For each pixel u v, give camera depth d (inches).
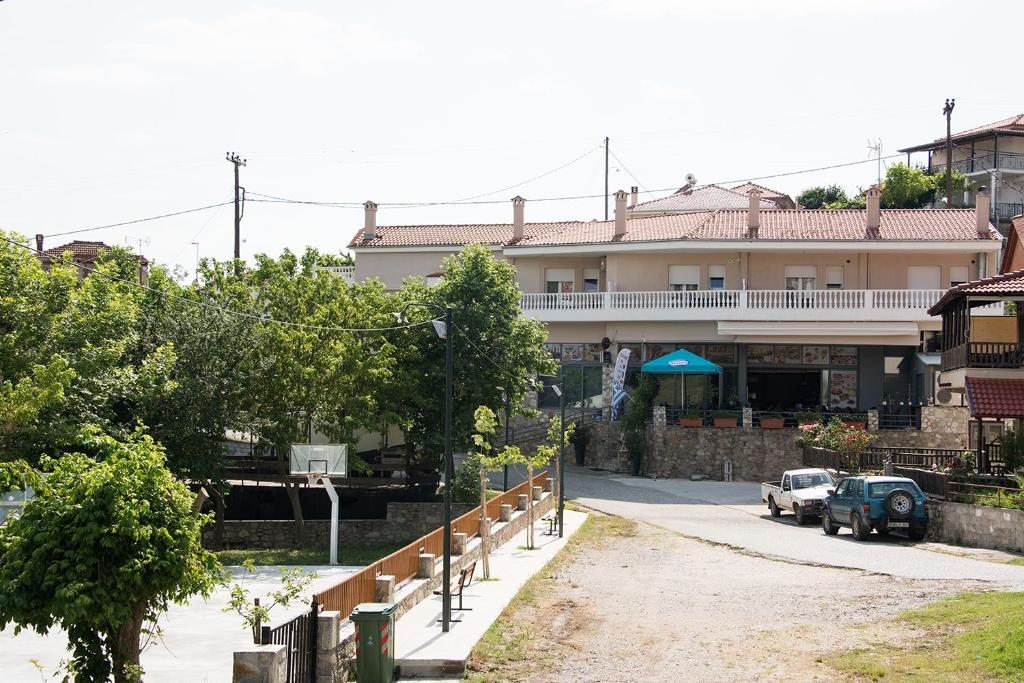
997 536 1101.7
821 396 1983.3
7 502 792.9
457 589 909.2
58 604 442.3
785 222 2090.3
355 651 652.7
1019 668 583.5
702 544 1209.4
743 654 684.7
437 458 1525.6
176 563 469.1
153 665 653.3
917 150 3179.1
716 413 1801.2
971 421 1657.2
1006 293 1373.0
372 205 2466.8
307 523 1392.7
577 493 1670.8
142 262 2041.1
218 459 1280.8
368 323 1433.3
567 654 694.5
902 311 1879.9
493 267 1603.1
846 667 632.4
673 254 2071.9
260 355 1312.7
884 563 1031.0
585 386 2087.8
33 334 1016.2
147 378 1133.1
